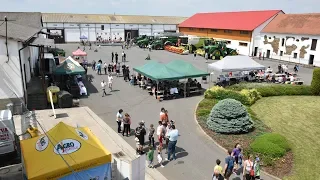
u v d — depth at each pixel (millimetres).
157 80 23094
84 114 19375
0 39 17656
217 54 44688
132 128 17391
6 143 12203
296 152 14812
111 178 10734
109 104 22031
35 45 19438
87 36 69438
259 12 56781
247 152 14289
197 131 17344
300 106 22234
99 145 10742
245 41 53500
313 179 12414
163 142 15227
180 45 56344
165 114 16859
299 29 44812
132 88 26875
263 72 31562
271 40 49562
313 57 42312
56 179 9109
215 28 60656
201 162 13680
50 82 24109
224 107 17281
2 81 18172
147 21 76438
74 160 9547
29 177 8672
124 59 41469
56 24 65688
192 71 25016
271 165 13398
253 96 23547
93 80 29328
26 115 18375
